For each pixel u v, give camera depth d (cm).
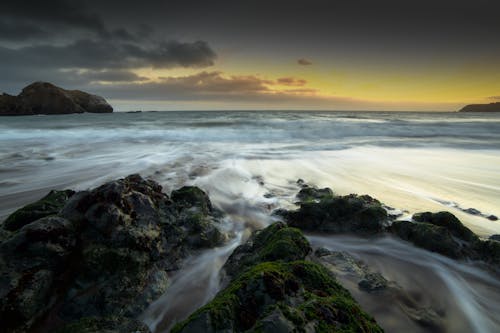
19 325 422
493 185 1199
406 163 1588
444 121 4347
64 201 737
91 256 503
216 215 891
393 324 463
